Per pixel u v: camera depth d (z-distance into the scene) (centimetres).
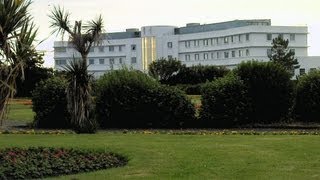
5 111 1273
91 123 2259
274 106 2683
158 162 1326
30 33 1273
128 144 1709
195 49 15538
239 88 2652
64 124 2733
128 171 1208
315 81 2659
